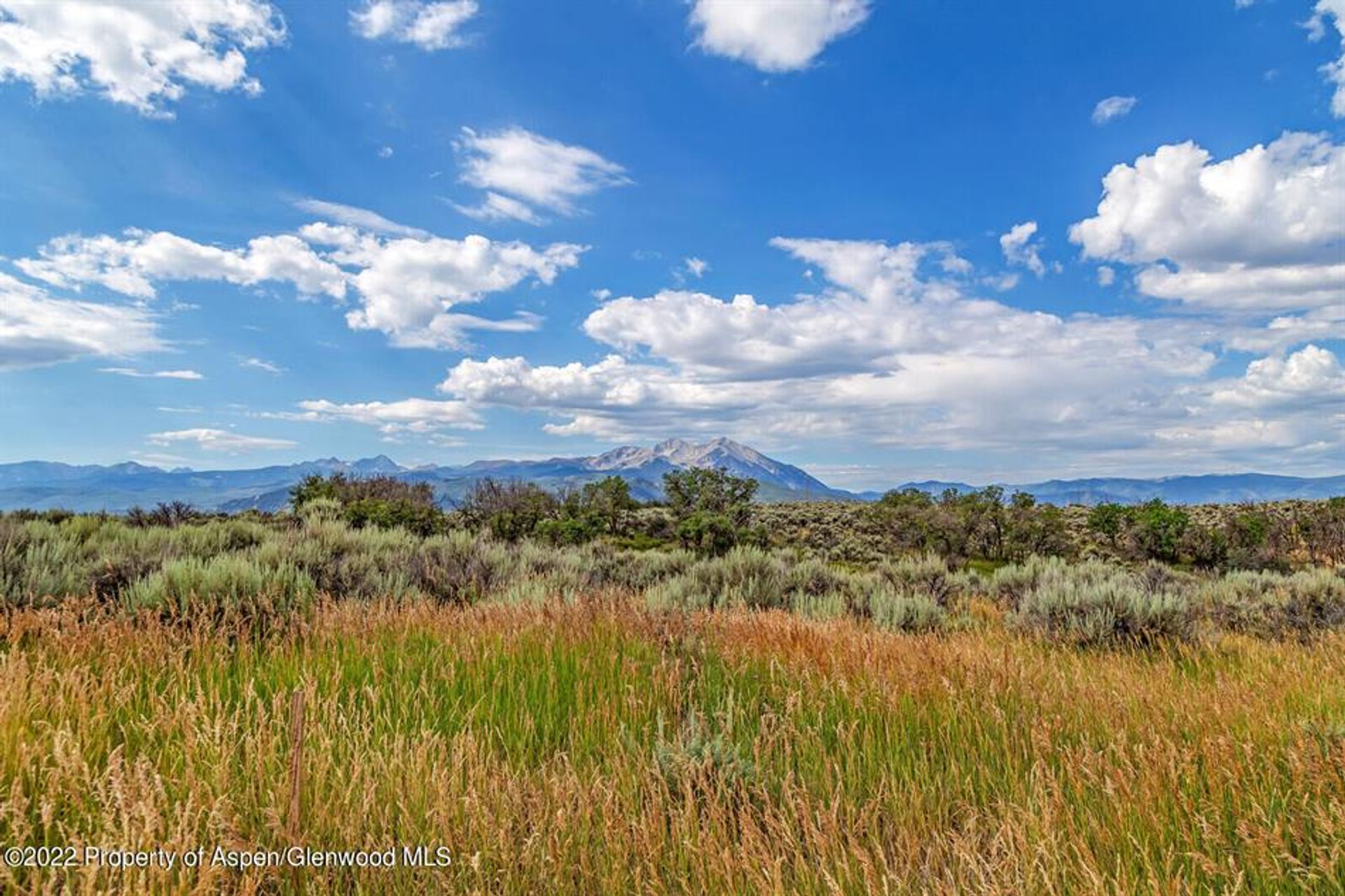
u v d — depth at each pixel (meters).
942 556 28.53
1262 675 5.95
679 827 2.69
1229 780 3.14
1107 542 35.91
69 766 2.56
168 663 4.32
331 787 2.85
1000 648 6.87
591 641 5.68
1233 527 29.89
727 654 5.42
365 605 6.73
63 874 2.24
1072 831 2.66
